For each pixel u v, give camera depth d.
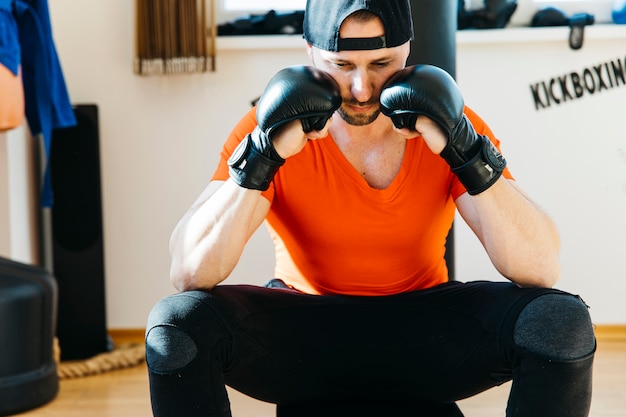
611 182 3.41
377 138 1.58
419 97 1.36
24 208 3.26
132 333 3.50
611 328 3.44
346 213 1.58
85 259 3.29
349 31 1.42
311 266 1.65
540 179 3.42
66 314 3.29
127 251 3.47
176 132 3.43
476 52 3.39
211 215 1.49
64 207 3.28
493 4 3.34
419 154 1.58
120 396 2.77
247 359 1.45
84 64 3.43
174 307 1.39
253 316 1.47
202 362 1.36
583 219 3.42
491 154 1.43
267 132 1.40
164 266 3.47
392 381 1.53
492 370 1.45
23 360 2.61
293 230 1.63
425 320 1.51
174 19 3.29
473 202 1.48
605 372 2.94
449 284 1.65
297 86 1.38
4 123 2.61
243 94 3.41
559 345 1.31
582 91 3.39
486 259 3.40
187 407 1.36
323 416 1.52
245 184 1.45
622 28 3.32
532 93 3.39
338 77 1.48
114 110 3.43
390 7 1.43
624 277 3.43
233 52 3.40
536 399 1.33
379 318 1.52
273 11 3.38
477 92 3.40
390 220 1.58
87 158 3.28
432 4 2.05
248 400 2.72
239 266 3.44
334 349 1.49
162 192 3.45
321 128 1.40
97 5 3.41
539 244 1.48
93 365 3.09
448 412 1.55
